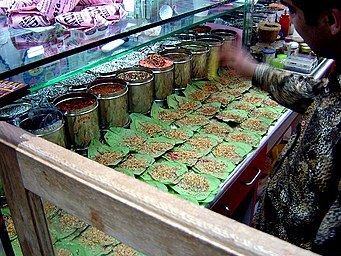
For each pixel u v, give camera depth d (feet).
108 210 1.91
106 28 4.34
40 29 4.04
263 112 5.99
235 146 5.08
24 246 2.69
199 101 6.03
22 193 2.37
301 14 2.43
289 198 2.87
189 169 4.58
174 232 1.68
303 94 3.62
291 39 8.31
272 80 3.97
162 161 4.66
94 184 1.90
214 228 1.61
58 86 5.08
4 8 4.21
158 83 5.66
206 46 6.43
